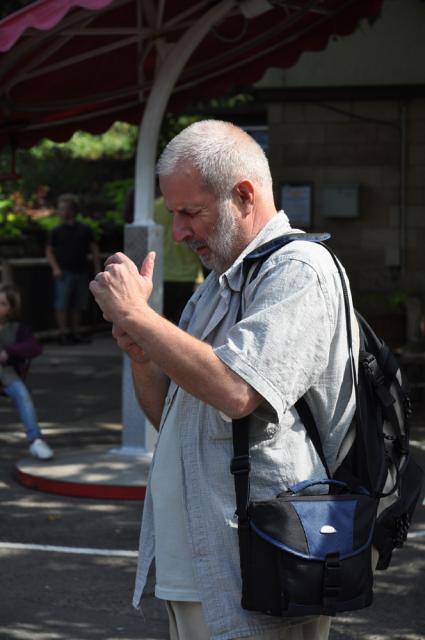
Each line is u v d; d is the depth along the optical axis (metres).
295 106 15.95
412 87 15.47
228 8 8.09
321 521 3.07
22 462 8.97
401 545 3.40
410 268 15.77
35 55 8.01
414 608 5.85
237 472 3.10
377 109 15.75
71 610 5.83
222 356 2.99
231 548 3.14
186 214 3.21
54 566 6.55
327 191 15.82
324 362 3.09
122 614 5.78
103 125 9.88
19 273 17.64
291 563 3.03
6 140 9.59
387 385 3.38
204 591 3.14
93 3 6.87
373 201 15.85
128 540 7.11
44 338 18.25
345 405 3.21
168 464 3.32
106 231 20.73
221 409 3.00
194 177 3.16
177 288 12.37
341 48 15.61
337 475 3.22
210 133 3.19
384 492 3.28
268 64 9.69
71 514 7.73
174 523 3.28
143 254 8.50
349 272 15.95
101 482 8.20
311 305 3.05
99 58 8.63
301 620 3.16
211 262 3.30
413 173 15.71
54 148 23.22
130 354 3.43
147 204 8.55
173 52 8.34
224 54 9.27
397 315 12.70
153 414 3.60
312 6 8.40
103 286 3.04
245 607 3.08
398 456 3.38
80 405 12.48
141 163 8.53
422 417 11.23
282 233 3.26
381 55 15.50
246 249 3.23
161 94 8.43
